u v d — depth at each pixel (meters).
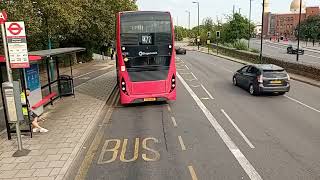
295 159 8.39
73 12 20.03
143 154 8.95
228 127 11.37
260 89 16.55
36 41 25.45
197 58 45.31
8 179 7.33
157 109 14.42
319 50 57.47
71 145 9.41
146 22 13.98
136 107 14.94
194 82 22.42
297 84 20.97
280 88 16.50
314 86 20.12
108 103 15.89
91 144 9.88
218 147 9.37
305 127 11.23
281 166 7.96
